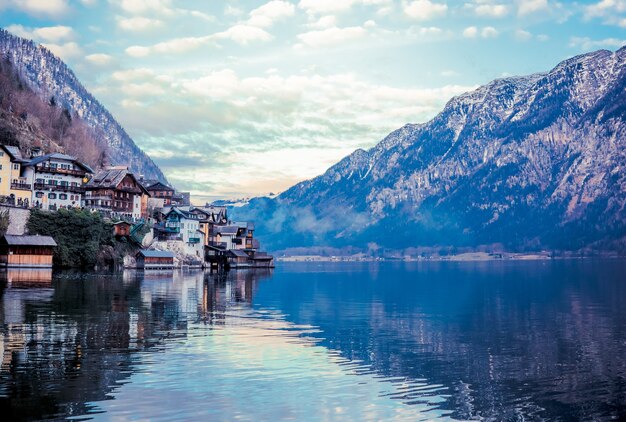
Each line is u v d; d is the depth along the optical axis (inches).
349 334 2568.9
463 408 1519.4
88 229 5969.5
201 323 2684.5
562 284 6378.0
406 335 2568.9
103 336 2224.4
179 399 1497.3
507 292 5196.9
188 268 7829.7
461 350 2235.5
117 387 1572.3
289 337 2421.3
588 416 1488.7
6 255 5162.4
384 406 1512.1
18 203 5935.0
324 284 6373.0
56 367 1743.4
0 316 2632.9
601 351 2237.9
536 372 1894.7
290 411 1443.2
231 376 1721.2
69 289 3902.6
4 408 1397.6
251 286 5403.5
